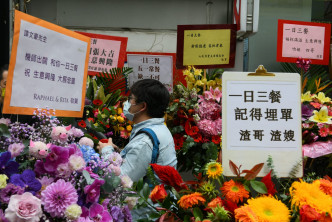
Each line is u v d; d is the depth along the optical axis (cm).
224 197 144
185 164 292
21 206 104
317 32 370
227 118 163
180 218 142
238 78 167
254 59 457
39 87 147
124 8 414
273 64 459
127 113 215
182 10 417
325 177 161
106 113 277
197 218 130
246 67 460
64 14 411
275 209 129
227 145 161
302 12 456
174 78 382
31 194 108
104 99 288
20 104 140
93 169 133
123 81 327
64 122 182
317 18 464
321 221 126
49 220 113
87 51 171
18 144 119
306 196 128
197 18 419
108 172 130
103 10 413
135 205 150
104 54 340
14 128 130
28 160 125
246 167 160
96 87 294
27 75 142
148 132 196
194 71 313
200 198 134
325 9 463
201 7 418
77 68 166
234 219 133
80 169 121
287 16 457
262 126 163
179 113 296
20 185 109
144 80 214
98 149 205
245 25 369
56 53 154
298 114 165
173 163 203
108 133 277
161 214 142
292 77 168
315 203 126
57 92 156
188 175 317
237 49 408
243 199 140
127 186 137
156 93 207
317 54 372
